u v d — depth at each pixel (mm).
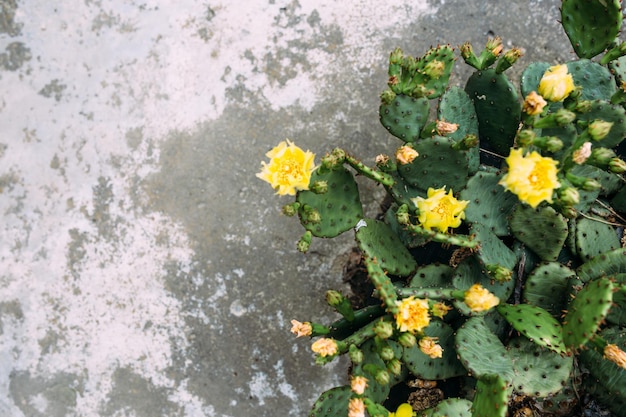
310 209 937
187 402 1150
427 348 896
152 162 1162
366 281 1126
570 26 982
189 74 1164
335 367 1131
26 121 1182
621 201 1034
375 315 989
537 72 1002
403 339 897
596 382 1001
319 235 960
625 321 942
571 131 957
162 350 1155
